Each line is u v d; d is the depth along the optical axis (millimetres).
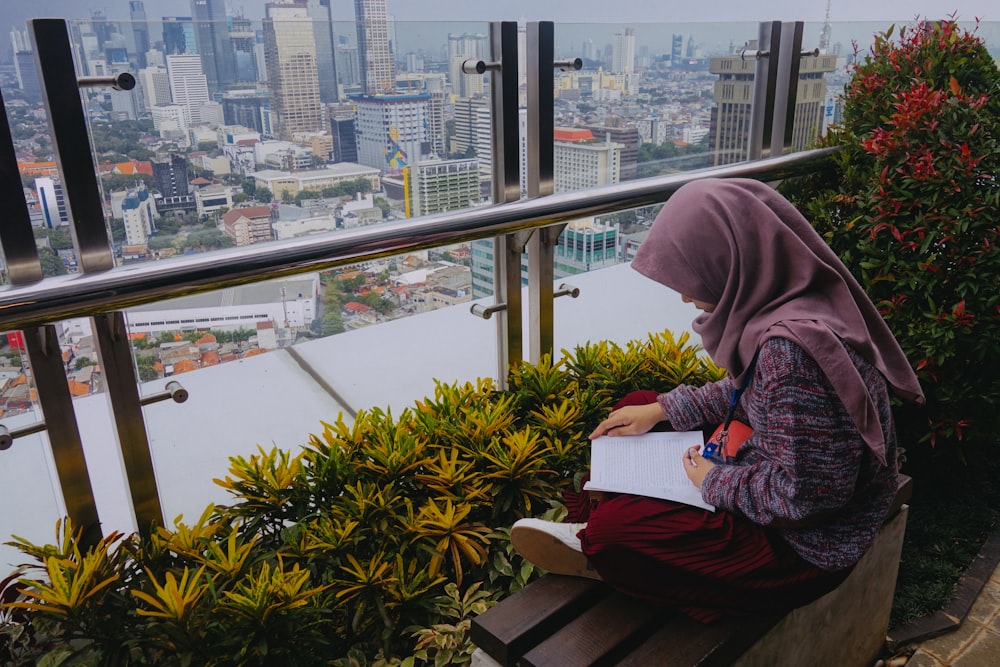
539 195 2840
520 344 3031
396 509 2398
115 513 2273
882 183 2912
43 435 2098
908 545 3004
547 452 2678
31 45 1853
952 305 2861
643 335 3461
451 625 2238
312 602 2094
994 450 3602
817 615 2121
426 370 2811
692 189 1763
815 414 1593
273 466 2320
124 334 2105
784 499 1658
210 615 1958
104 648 1947
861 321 1667
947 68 3031
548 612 1892
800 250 1661
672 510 1846
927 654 2535
